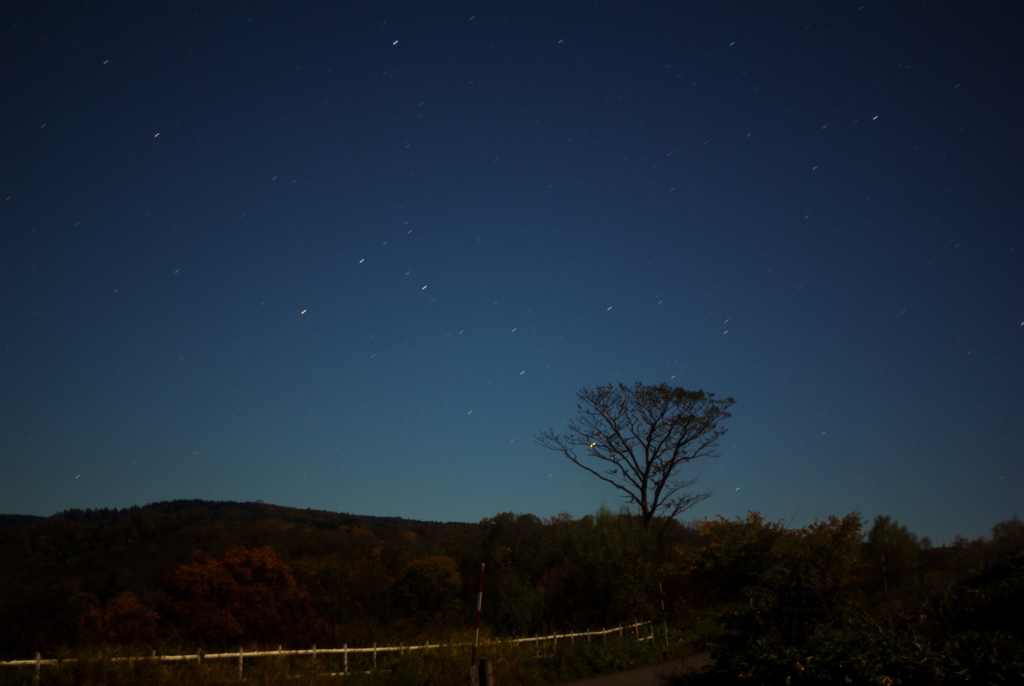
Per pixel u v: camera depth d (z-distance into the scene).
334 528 77.25
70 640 12.95
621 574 25.28
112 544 44.44
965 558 29.81
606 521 29.81
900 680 8.23
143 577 33.94
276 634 20.27
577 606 25.39
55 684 9.33
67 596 23.97
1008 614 13.19
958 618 13.80
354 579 32.69
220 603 20.88
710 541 20.47
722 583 19.30
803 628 11.90
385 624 27.61
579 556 26.58
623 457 36.91
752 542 18.55
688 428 35.59
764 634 13.37
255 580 22.44
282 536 53.53
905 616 14.92
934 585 22.42
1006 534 33.69
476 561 37.69
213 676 10.63
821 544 17.22
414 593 31.67
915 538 48.88
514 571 31.44
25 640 12.73
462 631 17.66
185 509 82.19
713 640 14.44
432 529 86.50
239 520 75.25
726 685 9.62
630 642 21.17
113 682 9.81
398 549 43.88
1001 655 8.63
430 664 13.77
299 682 11.66
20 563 37.09
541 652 17.70
